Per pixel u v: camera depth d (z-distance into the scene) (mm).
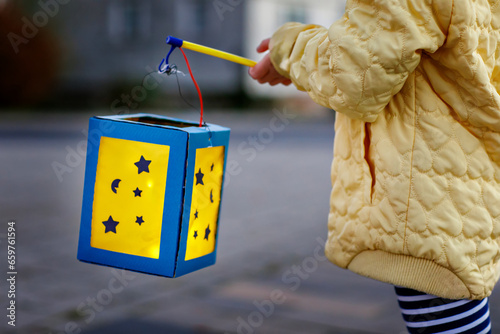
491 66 1427
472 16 1307
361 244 1500
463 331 1496
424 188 1399
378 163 1442
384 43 1309
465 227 1415
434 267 1432
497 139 1408
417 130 1409
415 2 1285
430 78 1396
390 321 3227
